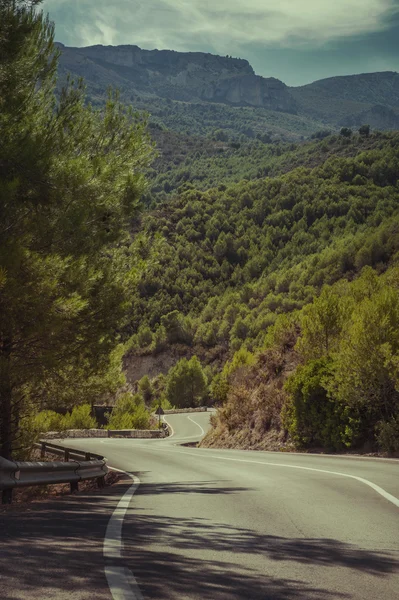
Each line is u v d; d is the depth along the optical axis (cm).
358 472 1432
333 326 3067
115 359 1612
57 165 1236
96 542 619
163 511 866
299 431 2595
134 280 1456
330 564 548
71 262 1266
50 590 440
